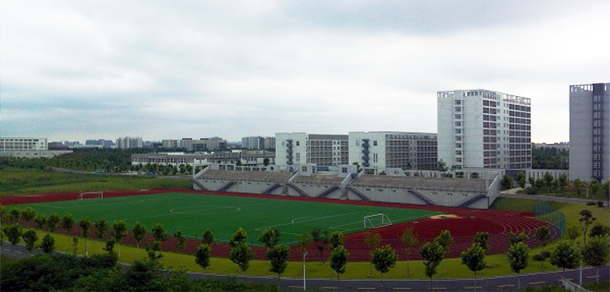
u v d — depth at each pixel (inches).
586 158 6294.3
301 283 2378.2
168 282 2004.2
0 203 5359.3
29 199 5812.0
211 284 2149.4
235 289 2085.4
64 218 3437.5
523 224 3978.8
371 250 2819.9
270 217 4461.1
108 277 2032.5
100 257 2475.4
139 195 6437.0
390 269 2608.3
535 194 5536.4
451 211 4891.7
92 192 6491.1
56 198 5944.9
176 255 2984.7
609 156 6122.1
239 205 5383.9
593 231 3026.6
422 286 2313.0
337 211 4886.8
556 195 5364.2
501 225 3934.5
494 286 2294.5
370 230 3757.4
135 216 4537.4
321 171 6845.5
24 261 2165.4
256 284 2186.3
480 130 7431.1
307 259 2861.7
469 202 5167.3
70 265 2306.8
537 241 3294.8
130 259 2856.8
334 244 2657.5
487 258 2827.3
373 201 5812.0
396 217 4458.7
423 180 5689.0
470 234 3550.7
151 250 2736.2
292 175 6727.4
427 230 3727.9
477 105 7445.9
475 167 7445.9
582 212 3548.2
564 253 2327.8
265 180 6791.3
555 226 3784.5
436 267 2549.2
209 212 4803.2
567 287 2222.0
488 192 5054.1
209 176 7436.0
